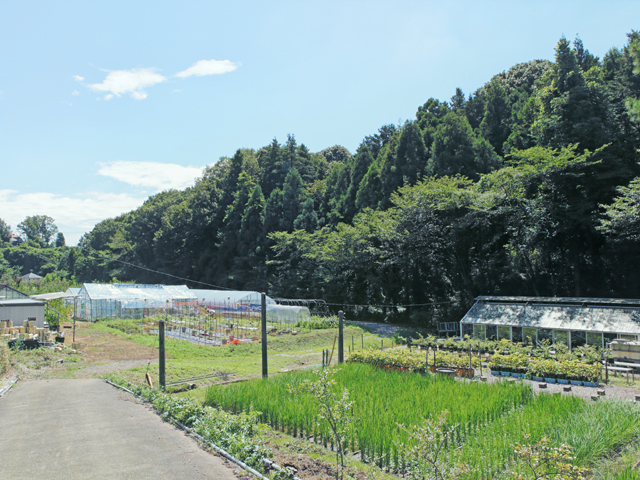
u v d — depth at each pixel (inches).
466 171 2041.1
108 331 1574.8
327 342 1517.0
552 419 474.0
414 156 2304.4
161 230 4040.4
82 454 411.2
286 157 3932.1
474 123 2751.0
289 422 538.0
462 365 917.8
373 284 2057.1
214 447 431.5
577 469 266.1
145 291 2269.9
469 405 541.0
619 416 463.2
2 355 948.0
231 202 3708.2
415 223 1760.6
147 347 1299.2
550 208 1429.6
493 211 1558.8
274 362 1140.5
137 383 844.6
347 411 485.4
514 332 1250.6
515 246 1539.1
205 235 3754.9
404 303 2001.7
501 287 1745.8
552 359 917.8
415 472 358.3
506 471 360.2
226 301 2327.8
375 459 436.1
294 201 3058.6
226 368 1011.3
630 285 1465.3
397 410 532.4
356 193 2669.8
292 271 2583.7
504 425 465.4
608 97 1551.4
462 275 1764.3
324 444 491.2
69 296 1812.3
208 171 4645.7
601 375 836.6
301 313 1862.7
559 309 1221.7
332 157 5029.5
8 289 1665.8
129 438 468.1
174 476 358.9
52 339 1305.4
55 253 6186.0
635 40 1456.7
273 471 379.9
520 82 3073.3
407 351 1026.7
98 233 5561.0
